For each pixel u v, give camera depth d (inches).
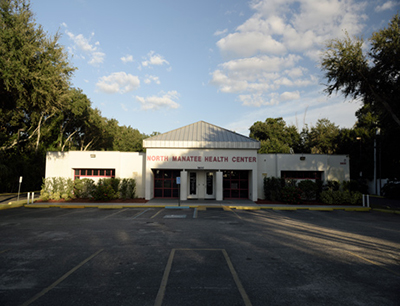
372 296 184.1
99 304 168.9
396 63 684.1
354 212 682.2
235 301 174.2
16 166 1245.7
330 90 797.9
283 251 300.8
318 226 468.4
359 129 1496.1
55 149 1632.6
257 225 470.6
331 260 268.7
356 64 719.7
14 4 675.4
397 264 258.2
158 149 858.8
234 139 892.6
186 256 278.5
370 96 770.2
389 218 582.6
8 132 1445.6
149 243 333.4
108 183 828.6
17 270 233.8
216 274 225.6
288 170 914.7
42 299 175.9
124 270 234.5
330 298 180.1
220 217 561.6
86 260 262.8
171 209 693.9
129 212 631.8
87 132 1990.7
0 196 1031.6
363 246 328.2
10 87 671.8
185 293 186.4
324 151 1852.9
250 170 898.7
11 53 613.0
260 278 217.2
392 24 690.2
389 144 1177.4
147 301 173.3
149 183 852.6
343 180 908.0
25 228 431.5
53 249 303.9
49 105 748.0
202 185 917.2
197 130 946.7
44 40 701.9
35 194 1146.7
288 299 177.9
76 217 552.1
